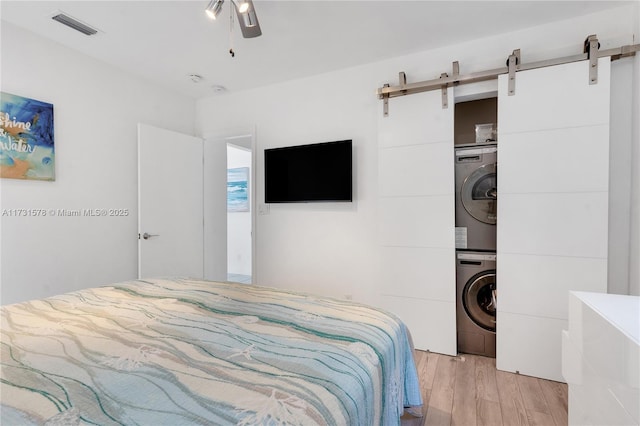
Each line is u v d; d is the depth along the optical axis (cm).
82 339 109
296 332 118
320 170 306
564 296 211
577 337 139
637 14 202
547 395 196
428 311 258
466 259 252
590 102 204
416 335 262
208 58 279
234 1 180
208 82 331
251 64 291
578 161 207
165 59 280
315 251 319
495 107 321
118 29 232
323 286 315
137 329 119
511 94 224
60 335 112
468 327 254
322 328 123
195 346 104
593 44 203
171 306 147
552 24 227
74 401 75
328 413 74
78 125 264
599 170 203
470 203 252
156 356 97
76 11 210
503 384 209
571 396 146
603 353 114
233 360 95
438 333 255
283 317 134
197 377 85
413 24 229
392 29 235
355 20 224
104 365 91
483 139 256
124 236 300
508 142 225
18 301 226
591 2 205
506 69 227
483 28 235
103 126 283
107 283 284
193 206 359
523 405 186
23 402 74
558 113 212
